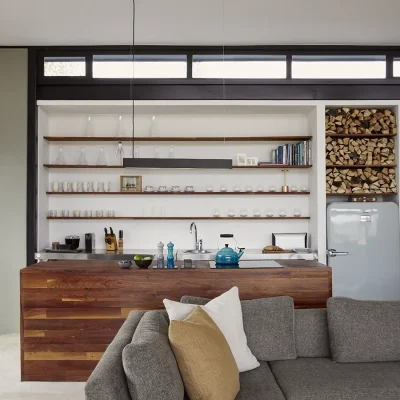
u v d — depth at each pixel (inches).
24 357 155.4
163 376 83.0
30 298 155.8
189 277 158.4
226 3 165.8
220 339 101.2
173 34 197.8
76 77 213.2
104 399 77.1
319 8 170.7
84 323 156.2
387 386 105.7
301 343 128.9
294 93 214.2
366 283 214.5
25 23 184.9
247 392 102.7
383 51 214.4
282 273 160.6
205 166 166.4
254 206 235.8
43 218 222.7
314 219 221.5
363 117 222.4
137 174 235.0
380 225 215.0
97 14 175.8
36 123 213.2
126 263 162.1
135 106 214.7
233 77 214.4
